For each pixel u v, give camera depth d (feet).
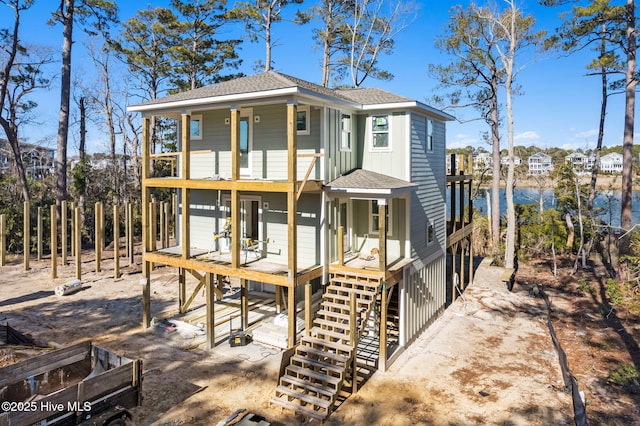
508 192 89.76
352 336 38.04
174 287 69.00
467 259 98.99
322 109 45.34
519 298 69.82
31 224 95.96
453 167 67.26
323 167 45.60
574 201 100.01
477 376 41.11
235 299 61.26
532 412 34.55
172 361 42.52
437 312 59.11
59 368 33.86
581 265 93.45
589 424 34.65
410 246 49.21
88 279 73.05
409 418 33.50
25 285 69.26
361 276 43.60
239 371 40.63
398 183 45.85
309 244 47.65
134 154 132.98
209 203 56.13
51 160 170.71
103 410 28.94
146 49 123.03
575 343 52.03
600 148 103.71
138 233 116.57
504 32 94.48
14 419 24.75
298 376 37.27
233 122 43.14
